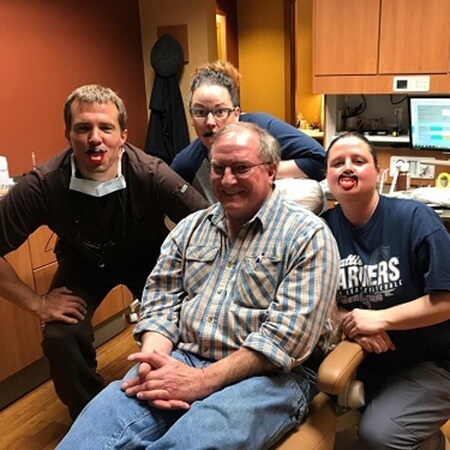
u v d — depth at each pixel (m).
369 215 1.58
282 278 1.42
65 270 2.15
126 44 4.06
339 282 1.56
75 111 1.80
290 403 1.34
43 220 1.96
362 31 2.93
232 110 2.06
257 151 1.45
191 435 1.19
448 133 2.84
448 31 2.70
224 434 1.20
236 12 5.64
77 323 1.96
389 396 1.51
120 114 1.88
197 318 1.48
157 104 4.06
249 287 1.42
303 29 5.66
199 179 2.23
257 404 1.28
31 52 3.23
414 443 1.46
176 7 4.05
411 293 1.54
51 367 1.97
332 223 1.68
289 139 2.14
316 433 1.37
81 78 3.64
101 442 1.25
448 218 2.37
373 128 3.31
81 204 1.93
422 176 3.09
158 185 1.95
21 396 2.51
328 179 1.62
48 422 2.30
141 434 1.29
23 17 3.15
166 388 1.30
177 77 4.17
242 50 5.77
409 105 2.92
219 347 1.44
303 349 1.37
